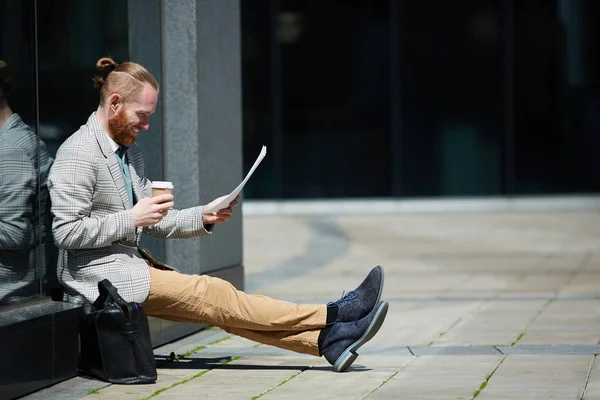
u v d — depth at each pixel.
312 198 30.20
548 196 29.75
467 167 29.86
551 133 29.58
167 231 9.39
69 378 8.87
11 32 8.55
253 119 30.06
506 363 9.62
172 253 11.60
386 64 29.81
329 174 30.12
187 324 11.48
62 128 9.30
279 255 20.83
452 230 25.14
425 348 10.53
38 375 8.41
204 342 11.07
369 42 29.81
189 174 11.69
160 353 10.40
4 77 8.48
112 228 8.62
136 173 9.38
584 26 29.22
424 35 29.67
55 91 9.17
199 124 11.97
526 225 25.92
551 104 29.50
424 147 29.92
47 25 9.04
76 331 8.91
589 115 29.41
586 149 29.47
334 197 30.20
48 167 9.05
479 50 29.58
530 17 29.39
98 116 9.01
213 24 12.45
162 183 8.81
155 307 9.12
